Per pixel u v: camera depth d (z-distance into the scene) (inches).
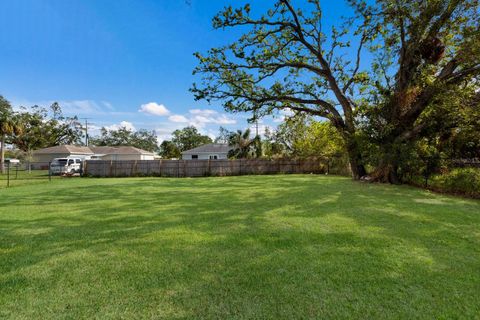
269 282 84.0
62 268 97.3
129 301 74.1
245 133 901.8
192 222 165.8
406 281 83.4
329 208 202.7
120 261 103.2
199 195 291.0
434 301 72.0
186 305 71.7
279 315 66.5
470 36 306.7
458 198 250.4
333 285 81.4
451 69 340.2
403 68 374.6
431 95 340.2
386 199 243.1
